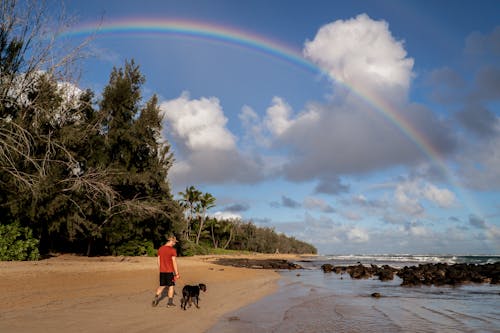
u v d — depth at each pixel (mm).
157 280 16969
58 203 26375
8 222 24734
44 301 9875
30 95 25938
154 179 37062
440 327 9266
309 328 8781
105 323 7684
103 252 35719
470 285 22719
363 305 13117
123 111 35188
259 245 116250
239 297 14250
